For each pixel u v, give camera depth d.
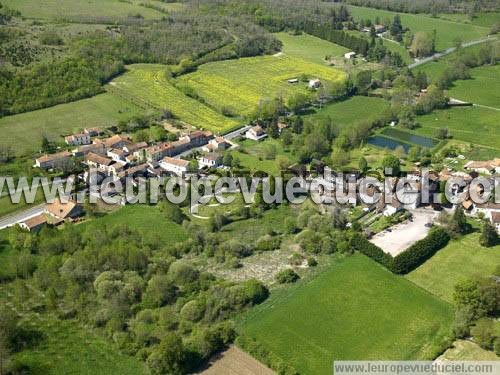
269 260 198.50
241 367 149.38
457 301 168.25
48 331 161.50
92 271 181.88
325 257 199.75
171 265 185.25
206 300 170.38
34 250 195.75
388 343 159.25
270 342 159.38
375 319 168.50
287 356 154.38
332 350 156.88
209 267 193.12
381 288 182.25
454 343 158.00
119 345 155.38
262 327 164.75
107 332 160.12
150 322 164.25
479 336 155.50
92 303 170.25
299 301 175.75
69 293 172.12
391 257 192.00
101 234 197.88
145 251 193.62
